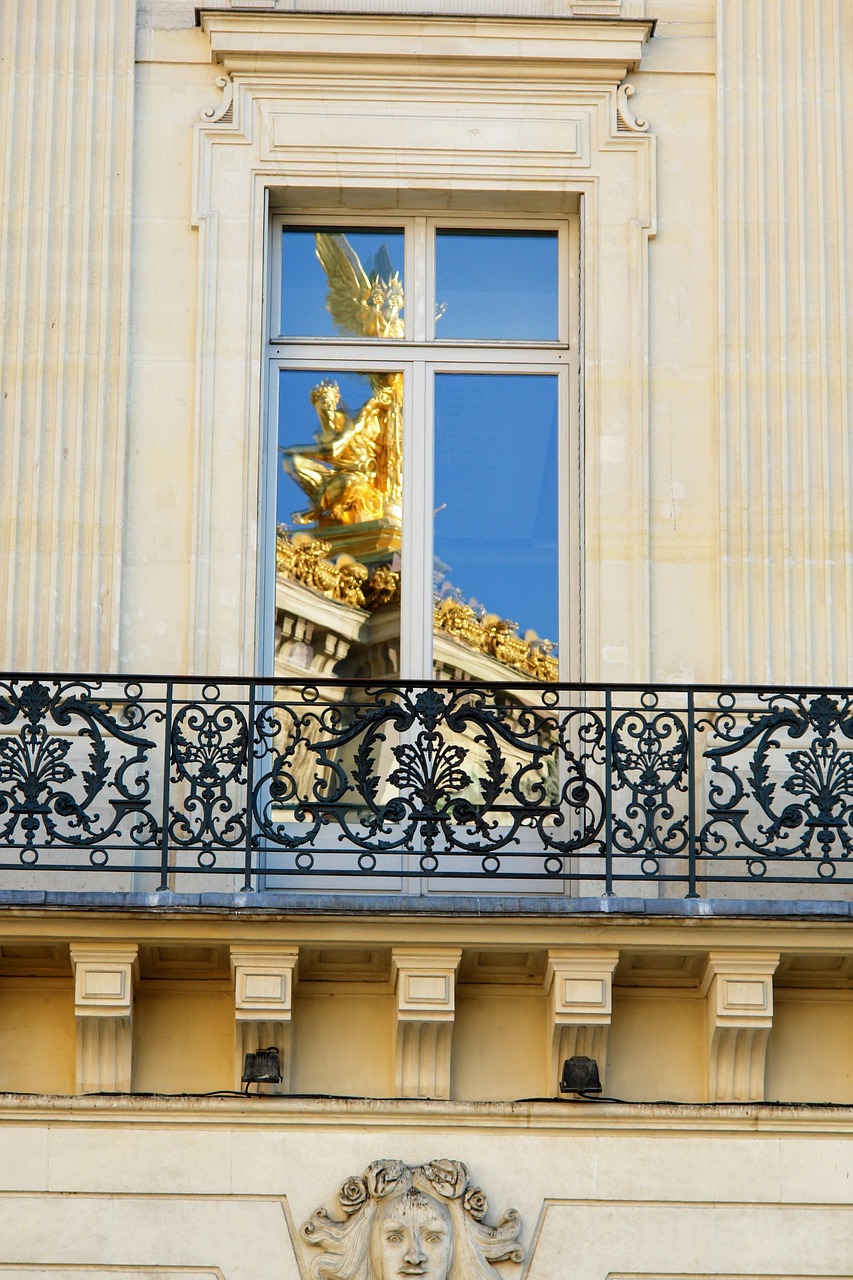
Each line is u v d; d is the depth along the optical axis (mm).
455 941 17812
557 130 20812
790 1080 18250
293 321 20875
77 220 20406
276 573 20297
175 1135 17812
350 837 18094
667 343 20406
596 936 17844
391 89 20844
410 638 20234
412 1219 17547
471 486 20625
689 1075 18250
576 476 20562
